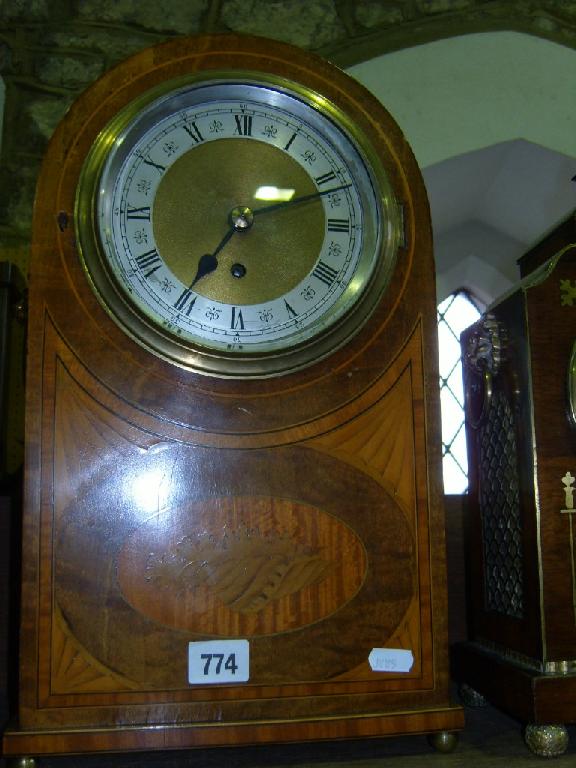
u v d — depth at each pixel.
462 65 2.01
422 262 1.18
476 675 1.26
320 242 1.17
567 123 2.00
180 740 1.02
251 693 1.05
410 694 1.08
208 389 1.09
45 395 1.06
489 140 1.99
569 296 1.18
